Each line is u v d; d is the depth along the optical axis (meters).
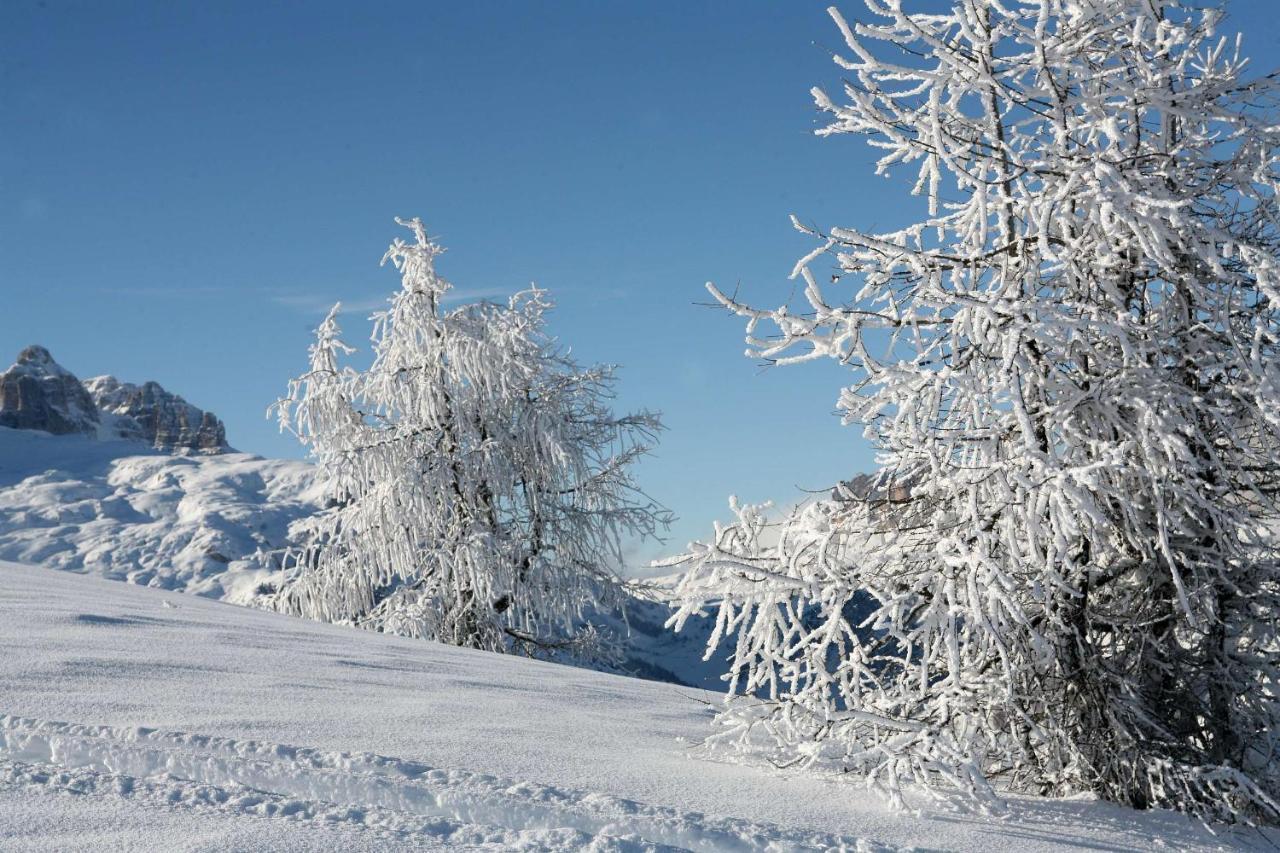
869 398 4.95
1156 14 5.48
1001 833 3.96
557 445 16.16
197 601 10.62
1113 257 5.31
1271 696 5.21
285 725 4.00
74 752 3.37
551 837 2.85
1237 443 5.32
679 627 5.10
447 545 16.28
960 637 4.75
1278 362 5.13
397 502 16.25
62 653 5.08
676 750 4.91
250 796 2.91
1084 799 4.95
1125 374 5.16
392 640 8.74
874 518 5.32
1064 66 5.36
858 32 5.11
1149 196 5.02
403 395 16.56
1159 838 4.27
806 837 3.30
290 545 17.86
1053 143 5.46
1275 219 5.25
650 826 3.14
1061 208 5.10
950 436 5.02
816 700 4.95
